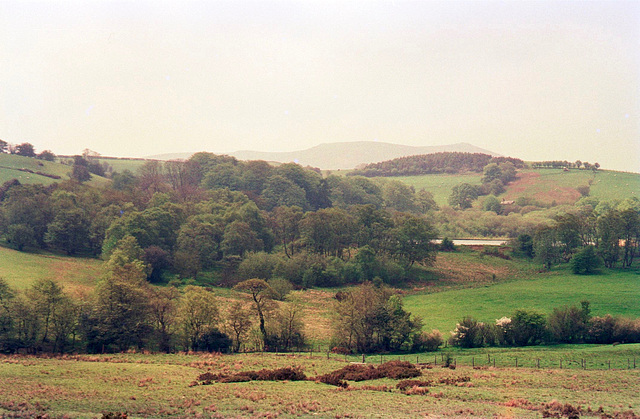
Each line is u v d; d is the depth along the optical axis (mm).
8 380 52094
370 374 58219
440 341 81250
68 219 149250
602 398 47000
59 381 52344
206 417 39562
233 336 84938
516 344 82438
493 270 162000
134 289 82688
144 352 75750
